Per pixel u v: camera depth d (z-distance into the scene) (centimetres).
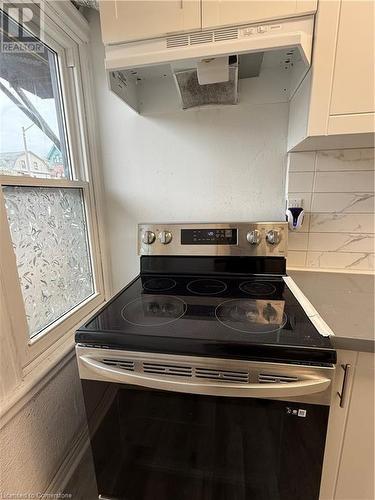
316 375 68
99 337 78
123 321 86
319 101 85
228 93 115
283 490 80
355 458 85
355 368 77
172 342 74
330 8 78
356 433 83
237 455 80
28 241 102
